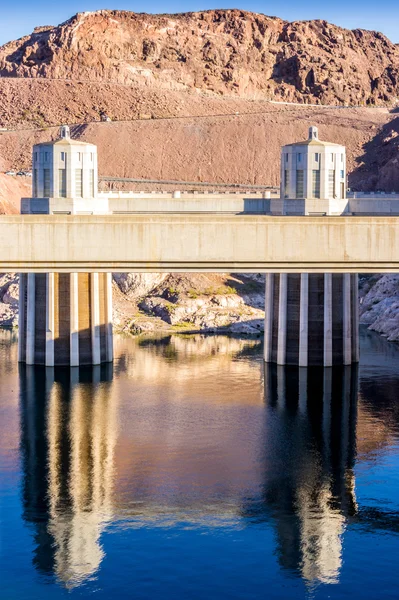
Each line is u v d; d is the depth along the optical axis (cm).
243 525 8069
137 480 9019
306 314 13488
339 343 13738
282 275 13575
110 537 7825
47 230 6831
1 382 12744
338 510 8375
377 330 16675
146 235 6894
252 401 11838
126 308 17625
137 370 13588
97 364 13800
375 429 10631
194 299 17575
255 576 7225
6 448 9912
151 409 11431
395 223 6988
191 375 13275
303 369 13550
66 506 8406
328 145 13675
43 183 13712
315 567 7312
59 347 13612
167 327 17000
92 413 11238
